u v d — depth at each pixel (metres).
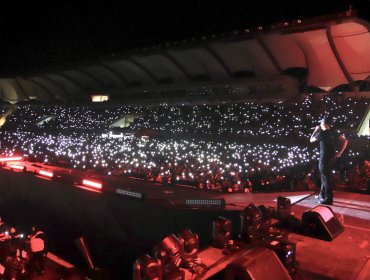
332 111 31.17
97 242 17.31
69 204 19.50
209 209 13.02
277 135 29.66
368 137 23.70
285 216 9.15
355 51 36.03
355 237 8.20
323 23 33.84
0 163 26.98
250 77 44.34
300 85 41.94
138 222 15.46
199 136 34.50
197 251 6.61
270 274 5.04
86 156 27.33
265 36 38.31
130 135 41.03
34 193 22.38
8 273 10.97
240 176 18.45
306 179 16.62
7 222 23.25
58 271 12.02
